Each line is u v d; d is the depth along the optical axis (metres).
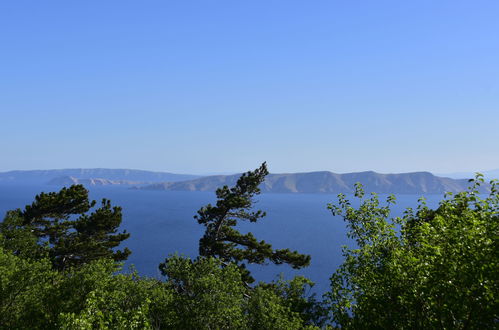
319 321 24.31
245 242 38.75
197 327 19.69
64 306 19.78
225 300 20.39
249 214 40.25
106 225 41.16
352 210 16.67
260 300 21.89
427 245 12.02
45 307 20.56
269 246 37.50
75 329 13.36
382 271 14.38
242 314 21.64
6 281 20.55
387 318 13.51
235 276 22.45
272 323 21.50
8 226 36.69
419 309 12.64
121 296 19.02
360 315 14.38
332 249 197.00
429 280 11.81
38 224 41.53
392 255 13.89
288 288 29.33
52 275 23.03
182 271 21.41
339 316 14.93
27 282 21.12
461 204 14.48
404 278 12.80
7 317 20.14
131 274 21.98
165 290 20.94
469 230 12.10
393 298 13.48
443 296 11.82
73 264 38.53
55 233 41.56
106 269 22.12
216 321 20.17
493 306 10.92
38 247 36.38
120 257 42.03
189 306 20.25
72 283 20.70
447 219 14.18
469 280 11.09
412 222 15.80
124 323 14.90
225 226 40.22
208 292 20.72
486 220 12.38
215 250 37.19
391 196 16.30
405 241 14.54
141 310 15.61
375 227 15.80
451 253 12.17
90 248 39.31
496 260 10.97
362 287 14.30
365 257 15.16
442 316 12.05
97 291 18.16
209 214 38.88
